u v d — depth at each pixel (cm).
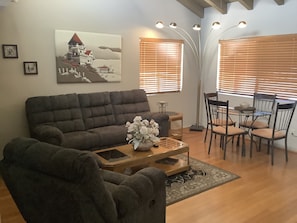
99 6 457
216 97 542
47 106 396
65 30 429
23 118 410
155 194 208
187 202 290
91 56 460
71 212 158
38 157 165
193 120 630
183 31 579
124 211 177
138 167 348
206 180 343
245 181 342
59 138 348
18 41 392
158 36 542
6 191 315
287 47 457
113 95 471
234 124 493
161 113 483
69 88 448
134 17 503
